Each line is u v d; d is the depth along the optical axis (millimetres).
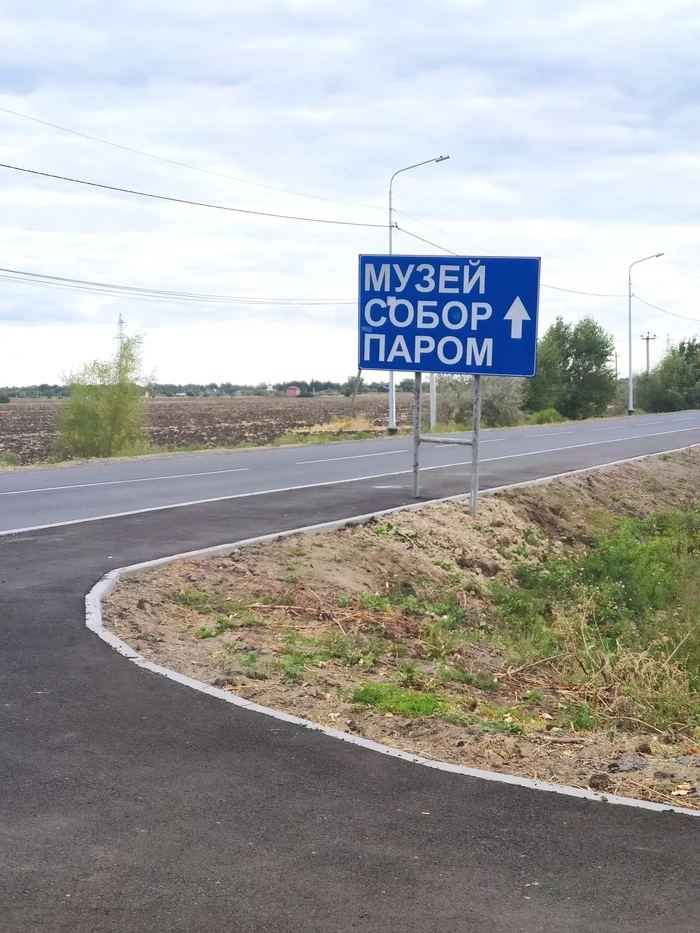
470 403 59125
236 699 6270
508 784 5070
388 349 14945
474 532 15500
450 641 9578
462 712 6730
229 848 4203
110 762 5152
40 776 4941
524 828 4508
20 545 11422
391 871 4031
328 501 16156
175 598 9375
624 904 3805
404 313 14797
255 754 5336
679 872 4098
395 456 27125
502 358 14391
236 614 9156
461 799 4828
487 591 13266
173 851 4156
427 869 4059
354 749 5488
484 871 4055
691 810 4828
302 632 8922
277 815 4559
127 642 7570
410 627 10102
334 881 3930
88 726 5676
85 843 4211
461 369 14609
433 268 14586
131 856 4102
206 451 29562
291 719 5945
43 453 45125
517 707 7641
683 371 90750
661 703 8148
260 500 16203
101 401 36844
